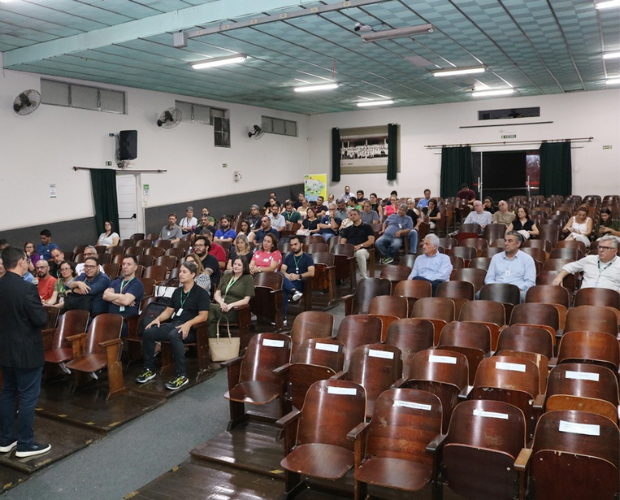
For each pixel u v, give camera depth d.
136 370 5.45
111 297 5.44
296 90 12.82
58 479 3.57
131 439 4.08
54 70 10.07
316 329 4.48
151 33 7.78
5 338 3.78
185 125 13.61
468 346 4.00
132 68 10.13
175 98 13.26
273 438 3.89
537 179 15.34
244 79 11.63
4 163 9.84
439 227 12.02
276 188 16.72
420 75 11.67
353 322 4.43
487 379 3.32
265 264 6.92
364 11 7.25
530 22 7.90
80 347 5.02
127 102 12.09
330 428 3.16
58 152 10.75
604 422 2.51
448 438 2.84
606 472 2.35
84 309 5.59
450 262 6.23
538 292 4.92
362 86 12.91
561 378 3.16
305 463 2.92
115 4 7.16
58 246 10.77
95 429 4.21
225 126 14.84
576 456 2.40
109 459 3.80
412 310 5.04
